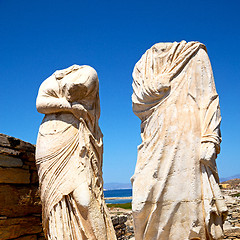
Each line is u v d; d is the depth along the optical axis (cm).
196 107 428
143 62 472
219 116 427
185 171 405
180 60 446
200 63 444
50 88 561
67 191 505
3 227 596
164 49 462
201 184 402
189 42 458
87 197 500
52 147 529
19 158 657
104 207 539
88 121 562
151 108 445
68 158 525
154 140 425
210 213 389
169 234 398
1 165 611
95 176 543
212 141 406
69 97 543
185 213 397
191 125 419
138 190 417
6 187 619
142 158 432
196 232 388
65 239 491
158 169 412
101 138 595
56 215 502
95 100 590
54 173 519
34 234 667
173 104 430
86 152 534
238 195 1552
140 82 465
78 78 556
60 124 545
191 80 438
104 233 504
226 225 916
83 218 498
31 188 677
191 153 409
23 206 649
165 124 425
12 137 641
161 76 443
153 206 405
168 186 405
